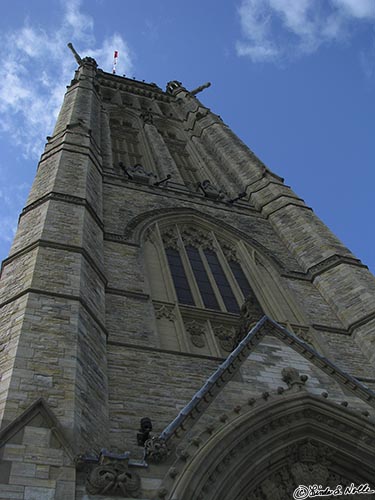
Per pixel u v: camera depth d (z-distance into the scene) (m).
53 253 18.67
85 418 12.45
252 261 27.44
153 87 65.19
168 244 27.02
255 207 34.66
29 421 11.41
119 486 10.61
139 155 43.09
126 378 15.88
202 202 32.62
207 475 11.62
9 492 9.80
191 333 20.58
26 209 23.75
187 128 51.81
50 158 29.80
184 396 15.88
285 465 13.68
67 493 10.07
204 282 24.97
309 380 15.44
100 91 57.12
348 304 23.70
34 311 15.08
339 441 14.16
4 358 13.36
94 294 17.98
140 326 18.91
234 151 41.91
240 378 14.88
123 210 27.89
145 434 13.02
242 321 18.77
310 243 28.86
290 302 24.41
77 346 14.20
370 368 20.53
